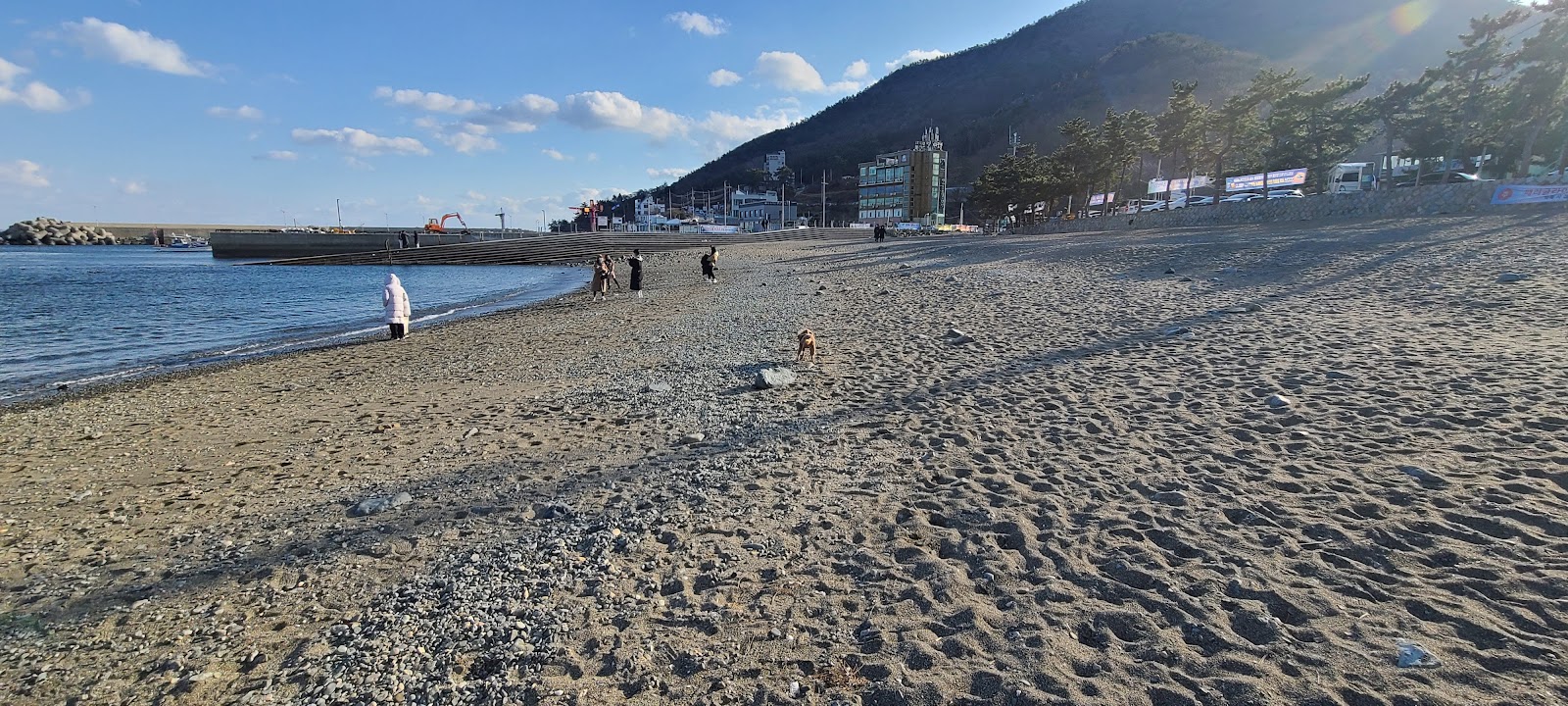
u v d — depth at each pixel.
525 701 2.96
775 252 48.00
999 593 3.59
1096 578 3.65
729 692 2.96
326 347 15.40
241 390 10.87
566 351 13.04
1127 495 4.70
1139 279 16.44
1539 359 6.99
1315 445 5.30
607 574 4.05
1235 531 4.05
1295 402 6.36
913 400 7.57
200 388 11.09
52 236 118.06
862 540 4.32
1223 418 6.17
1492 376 6.57
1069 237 36.00
